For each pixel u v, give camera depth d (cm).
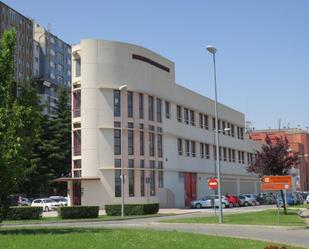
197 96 7225
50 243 1494
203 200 5972
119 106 5428
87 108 5306
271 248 1357
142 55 5741
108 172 5262
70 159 7638
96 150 5256
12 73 1911
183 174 6556
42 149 7394
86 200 5212
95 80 5331
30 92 1944
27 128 1891
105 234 1828
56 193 7869
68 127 7669
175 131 6378
